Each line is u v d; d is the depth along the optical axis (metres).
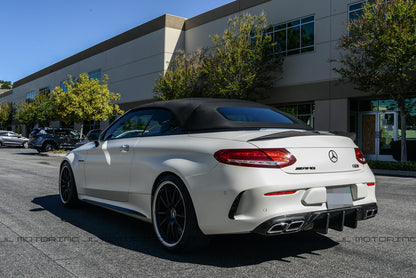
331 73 15.99
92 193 4.54
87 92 21.91
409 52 11.25
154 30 24.69
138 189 3.61
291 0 17.53
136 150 3.70
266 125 3.36
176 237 3.14
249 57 16.36
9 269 2.75
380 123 16.11
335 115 15.87
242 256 3.09
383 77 12.12
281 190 2.70
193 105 3.48
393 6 11.73
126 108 27.72
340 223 3.00
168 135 3.46
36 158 17.28
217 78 16.84
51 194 6.38
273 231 2.69
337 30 15.82
